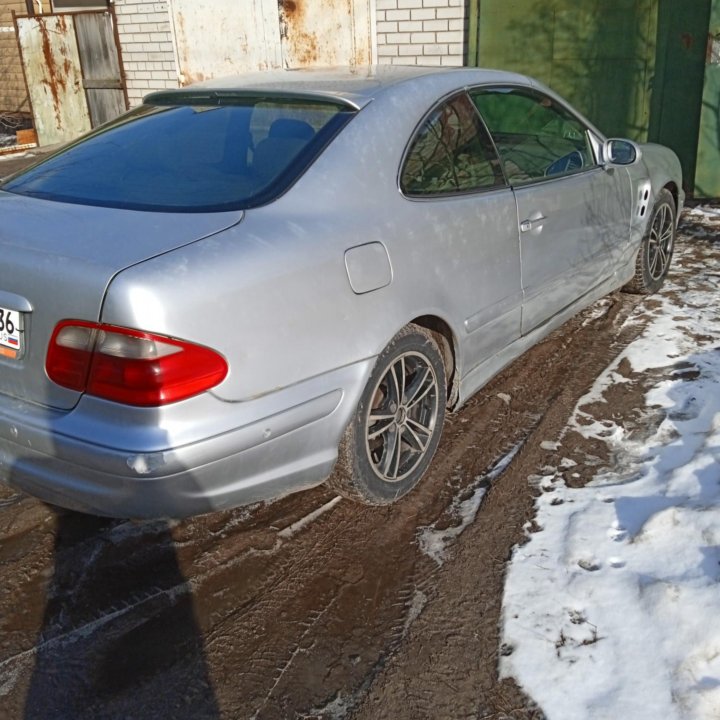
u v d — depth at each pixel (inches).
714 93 286.2
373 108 120.6
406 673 93.7
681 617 96.0
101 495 92.6
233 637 100.2
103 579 110.3
